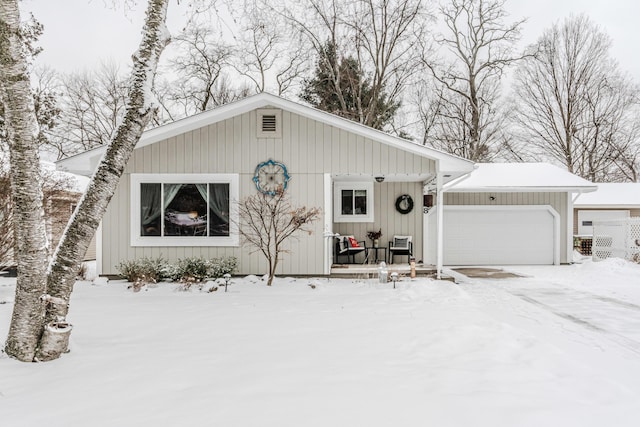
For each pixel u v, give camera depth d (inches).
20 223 156.1
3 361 154.7
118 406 120.6
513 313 266.7
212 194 386.0
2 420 112.3
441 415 116.0
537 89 1065.5
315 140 387.5
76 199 534.3
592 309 279.9
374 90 855.7
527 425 111.3
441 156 375.9
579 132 1048.2
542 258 574.9
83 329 203.6
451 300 282.4
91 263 552.4
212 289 315.6
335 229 513.3
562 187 549.0
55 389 132.2
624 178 1055.0
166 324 215.0
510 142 1059.3
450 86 970.7
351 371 149.6
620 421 113.8
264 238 384.5
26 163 155.7
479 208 573.6
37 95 542.9
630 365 167.6
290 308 256.5
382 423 111.3
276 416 114.8
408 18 831.7
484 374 147.4
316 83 888.9
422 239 518.9
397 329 207.8
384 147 387.9
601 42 1028.5
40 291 157.9
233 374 145.6
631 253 532.1
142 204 383.6
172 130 365.4
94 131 938.1
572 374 147.9
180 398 126.0
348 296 298.5
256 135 387.2
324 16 825.5
